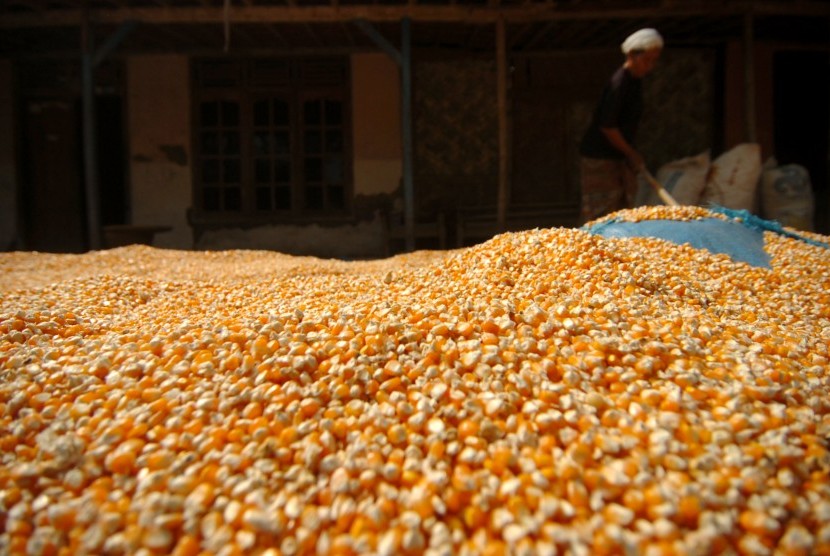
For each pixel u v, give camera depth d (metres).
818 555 0.95
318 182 8.14
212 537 1.03
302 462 1.20
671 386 1.34
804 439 1.18
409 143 6.36
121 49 7.90
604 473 1.08
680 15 6.44
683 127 8.14
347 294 2.53
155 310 2.49
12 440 1.27
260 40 7.55
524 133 8.10
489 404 1.30
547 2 6.16
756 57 8.18
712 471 1.10
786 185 6.14
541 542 0.97
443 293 2.13
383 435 1.27
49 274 3.95
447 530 1.03
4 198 8.13
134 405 1.35
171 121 8.00
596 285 2.03
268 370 1.46
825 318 2.25
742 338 1.68
